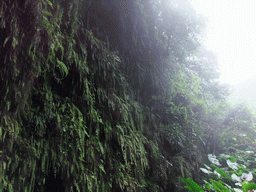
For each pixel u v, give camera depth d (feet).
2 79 2.70
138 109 6.71
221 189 8.14
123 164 4.84
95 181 3.87
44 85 3.32
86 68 4.13
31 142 2.96
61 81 3.88
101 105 4.73
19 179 2.73
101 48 5.00
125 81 6.30
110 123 4.86
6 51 2.73
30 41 2.84
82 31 4.43
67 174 3.35
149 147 6.55
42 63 3.08
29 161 2.87
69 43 3.78
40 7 2.88
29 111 3.01
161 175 6.65
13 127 2.69
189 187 6.84
